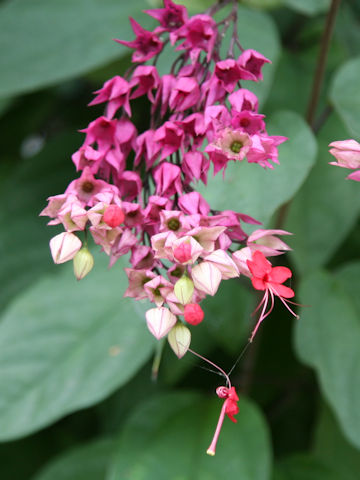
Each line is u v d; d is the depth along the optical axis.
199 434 0.87
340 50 0.97
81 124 1.21
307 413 1.09
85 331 0.85
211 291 0.63
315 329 0.86
